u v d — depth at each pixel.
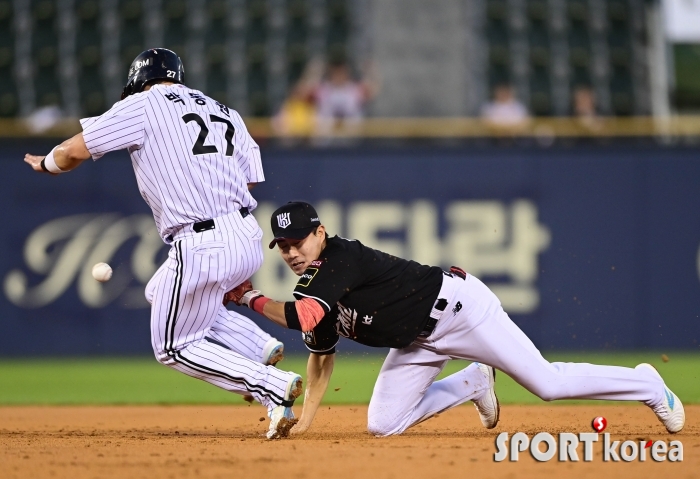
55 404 27.56
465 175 41.56
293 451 15.85
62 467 14.41
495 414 19.42
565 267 41.25
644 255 41.19
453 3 59.69
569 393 17.58
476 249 41.50
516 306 41.22
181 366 17.44
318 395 18.78
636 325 41.03
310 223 16.89
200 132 17.34
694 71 67.19
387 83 58.72
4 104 59.88
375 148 41.62
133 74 18.12
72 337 41.50
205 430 20.70
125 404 27.47
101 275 18.36
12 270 41.56
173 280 16.95
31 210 41.59
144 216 41.38
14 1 62.56
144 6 62.47
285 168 41.41
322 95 52.00
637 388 17.72
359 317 17.09
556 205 41.41
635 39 62.31
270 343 18.75
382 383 18.19
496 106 52.94
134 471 13.99
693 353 40.66
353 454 15.45
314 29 61.25
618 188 41.34
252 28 61.81
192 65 60.62
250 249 17.44
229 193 17.41
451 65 59.06
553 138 44.78
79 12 62.28
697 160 41.31
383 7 59.84
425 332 17.34
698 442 17.06
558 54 60.66
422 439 17.72
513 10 61.41
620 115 59.81
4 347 41.50
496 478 13.43
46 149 42.12
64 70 60.69
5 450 16.39
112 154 41.50
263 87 59.62
